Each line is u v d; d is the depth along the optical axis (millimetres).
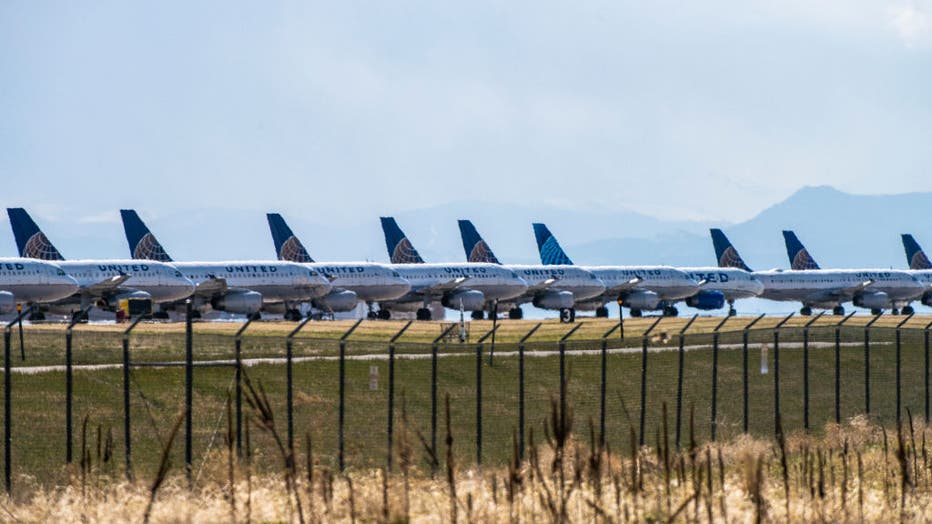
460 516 125875
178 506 130625
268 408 123625
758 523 118625
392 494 137000
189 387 157000
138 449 169625
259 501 131875
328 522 123312
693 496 120688
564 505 116875
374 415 192375
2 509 139125
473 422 194250
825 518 130875
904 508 135375
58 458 165125
